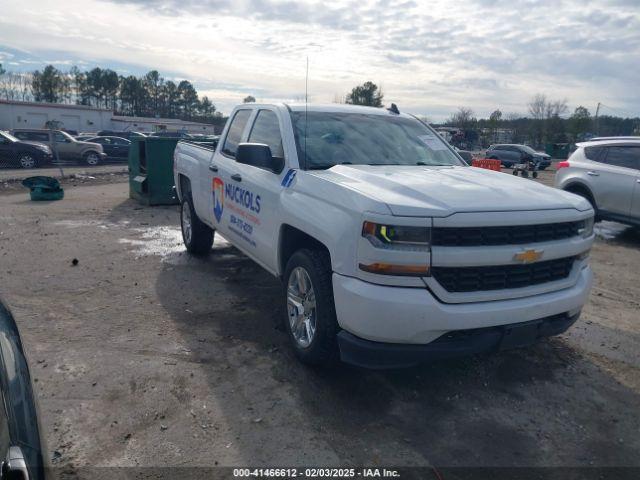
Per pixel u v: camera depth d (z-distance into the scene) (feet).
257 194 14.84
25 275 19.57
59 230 27.94
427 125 17.74
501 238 10.36
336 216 10.89
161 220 31.96
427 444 10.00
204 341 14.11
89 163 83.92
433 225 9.76
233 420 10.53
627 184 29.50
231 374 12.35
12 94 298.97
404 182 11.52
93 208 35.73
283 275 13.74
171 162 37.14
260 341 14.19
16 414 5.82
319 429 10.34
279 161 14.14
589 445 10.15
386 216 9.82
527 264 10.81
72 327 14.84
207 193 19.69
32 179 39.55
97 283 18.86
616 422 10.94
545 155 110.93
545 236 11.00
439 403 11.41
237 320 15.64
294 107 15.64
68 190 46.60
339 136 14.83
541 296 11.04
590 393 12.06
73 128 175.42
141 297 17.48
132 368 12.50
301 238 13.07
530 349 14.20
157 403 11.05
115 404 10.97
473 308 10.11
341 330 11.10
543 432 10.52
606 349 14.43
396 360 10.21
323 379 12.21
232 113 19.40
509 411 11.21
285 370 12.59
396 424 10.60
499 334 10.54
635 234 32.55
